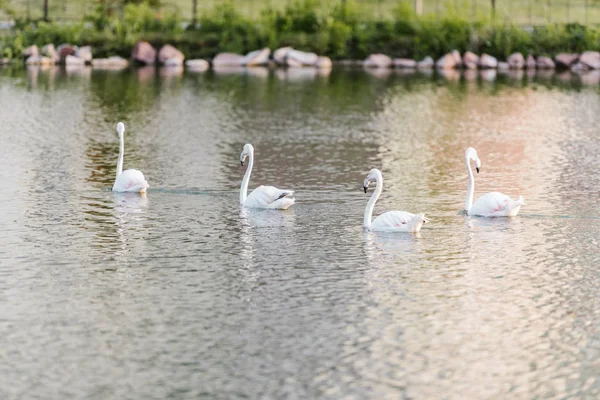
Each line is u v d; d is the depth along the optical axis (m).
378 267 17.89
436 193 23.94
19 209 21.69
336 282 17.08
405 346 14.45
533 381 13.42
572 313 15.78
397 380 13.41
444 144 31.06
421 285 16.98
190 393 13.01
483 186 24.86
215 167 26.70
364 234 20.02
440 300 16.28
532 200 23.23
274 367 13.75
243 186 22.34
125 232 20.00
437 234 20.06
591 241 19.67
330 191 24.00
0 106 36.50
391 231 20.14
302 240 19.55
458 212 21.92
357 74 50.72
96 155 28.00
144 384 13.25
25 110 35.75
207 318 15.43
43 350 14.24
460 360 14.02
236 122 34.44
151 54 53.09
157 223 20.72
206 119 34.94
